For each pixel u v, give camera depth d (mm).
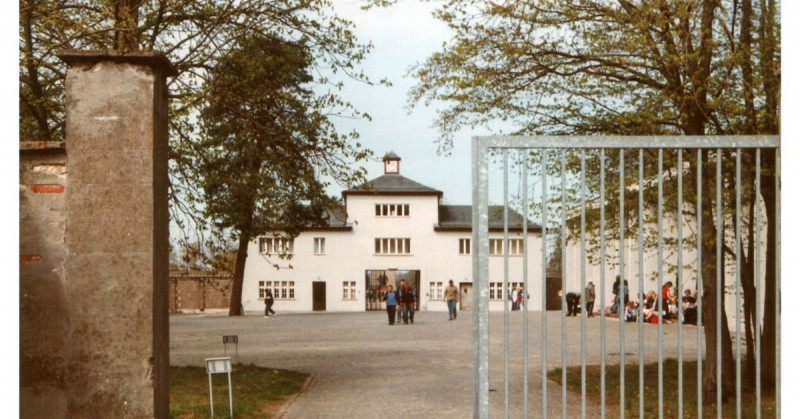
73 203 7305
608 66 14320
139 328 7242
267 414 12867
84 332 7242
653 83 14078
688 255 22938
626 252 45438
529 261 72750
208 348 26906
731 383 13508
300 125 17016
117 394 7211
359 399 14727
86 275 7270
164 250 7676
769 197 13914
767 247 14016
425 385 16812
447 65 14898
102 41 15930
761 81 12648
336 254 77375
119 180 7312
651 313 36562
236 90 16703
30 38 15680
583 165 6574
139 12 16484
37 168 7398
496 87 14930
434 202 77938
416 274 77562
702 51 13008
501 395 15258
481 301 6570
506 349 6316
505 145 6559
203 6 16688
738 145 6668
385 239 77812
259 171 17312
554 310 64062
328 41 17500
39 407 7230
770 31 13008
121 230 7285
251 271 76938
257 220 17891
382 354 24078
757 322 6707
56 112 16625
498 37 14500
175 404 13445
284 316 58438
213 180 16750
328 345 27828
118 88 7375
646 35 12930
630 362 20234
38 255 7348
